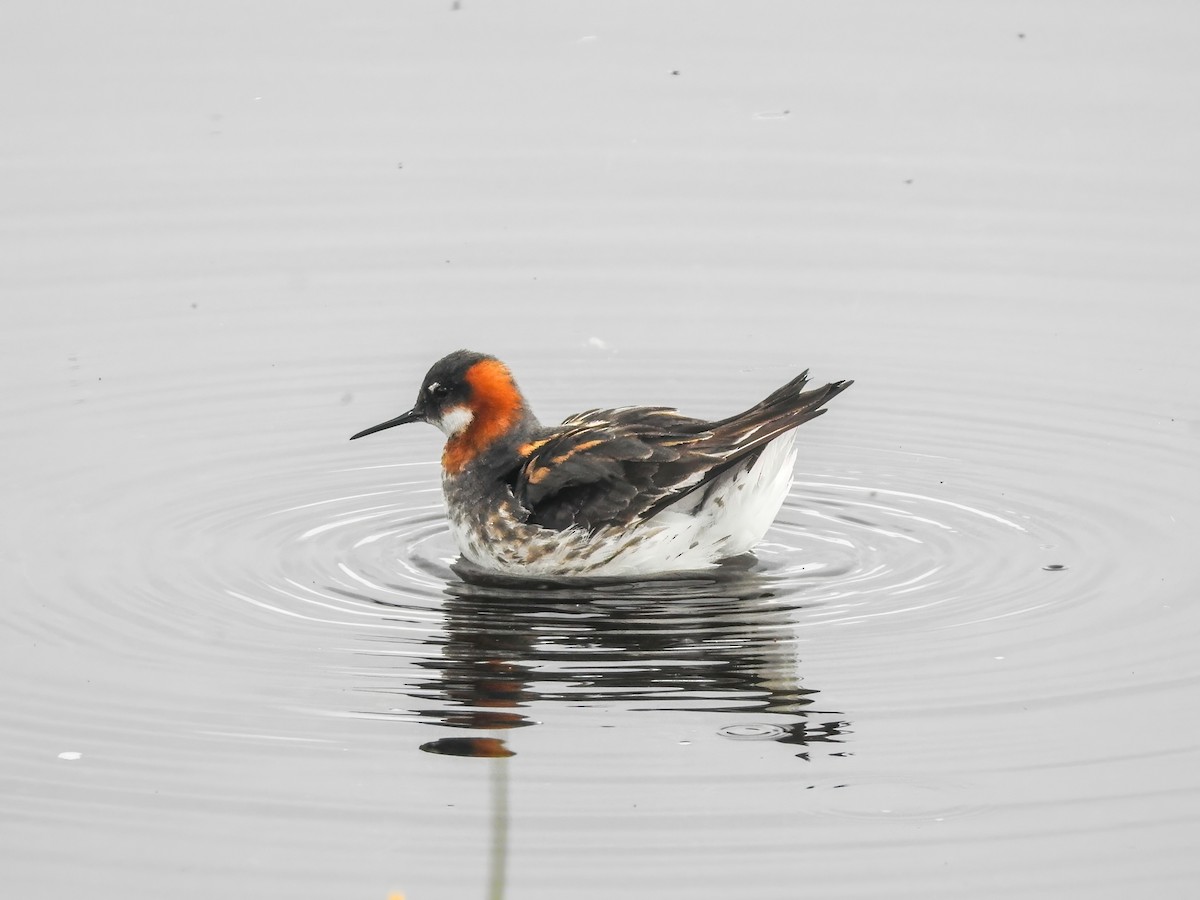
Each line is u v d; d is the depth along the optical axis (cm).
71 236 1978
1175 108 2167
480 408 1424
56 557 1403
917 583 1348
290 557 1418
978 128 2153
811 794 1055
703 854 1000
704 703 1159
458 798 1060
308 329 1839
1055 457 1583
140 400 1708
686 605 1316
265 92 2247
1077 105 2186
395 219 2022
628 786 1066
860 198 2042
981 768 1077
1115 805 1038
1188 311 1825
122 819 1044
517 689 1181
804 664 1211
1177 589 1318
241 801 1059
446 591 1353
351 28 2411
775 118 2184
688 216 2022
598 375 1755
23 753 1112
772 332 1825
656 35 2384
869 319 1841
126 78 2273
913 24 2403
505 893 965
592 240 1986
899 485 1550
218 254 1962
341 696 1176
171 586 1355
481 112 2211
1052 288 1873
